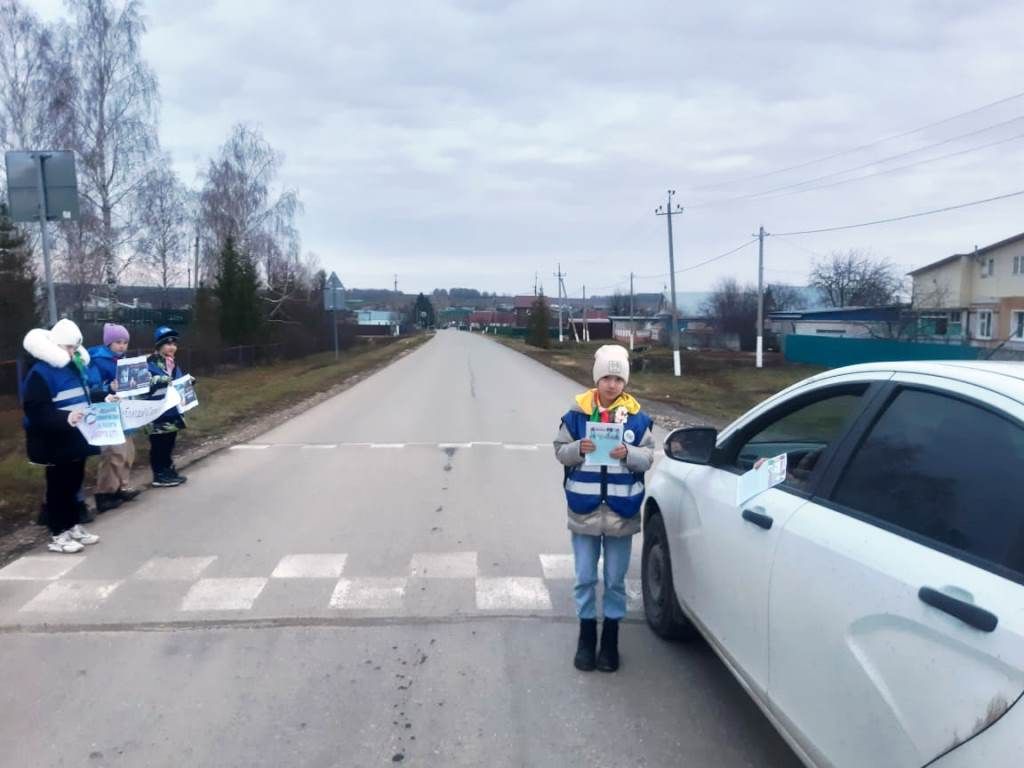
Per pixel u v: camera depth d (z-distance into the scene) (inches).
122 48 1294.3
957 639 89.4
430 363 1556.3
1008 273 1867.6
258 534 289.3
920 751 92.4
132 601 221.9
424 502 340.2
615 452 169.5
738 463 168.1
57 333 261.3
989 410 101.3
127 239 1318.9
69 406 261.4
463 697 168.7
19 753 147.6
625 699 167.9
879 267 2952.8
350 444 504.4
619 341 3053.6
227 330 1462.8
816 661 115.2
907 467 111.7
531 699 167.9
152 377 350.3
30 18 1179.9
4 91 1153.4
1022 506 91.1
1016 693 80.9
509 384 1011.9
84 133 1248.8
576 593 181.3
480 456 457.7
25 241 1012.5
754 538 139.4
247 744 150.6
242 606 218.2
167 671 180.1
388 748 149.6
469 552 267.1
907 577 99.5
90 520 309.4
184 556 262.4
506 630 203.0
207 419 607.8
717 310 3009.4
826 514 122.5
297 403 783.1
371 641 196.1
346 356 1877.5
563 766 143.9
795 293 3339.1
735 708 164.4
